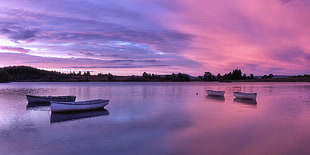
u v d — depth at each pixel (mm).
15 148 13453
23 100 40938
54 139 15195
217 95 50438
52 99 36656
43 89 83688
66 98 37594
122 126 19000
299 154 12383
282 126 18844
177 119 21953
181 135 16109
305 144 14078
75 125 19453
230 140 14898
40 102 36031
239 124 19609
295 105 32656
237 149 13211
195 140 14883
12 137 15727
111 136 15891
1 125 19531
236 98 44062
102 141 14703
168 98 44375
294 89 78125
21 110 28391
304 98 43688
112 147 13516
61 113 25547
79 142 14508
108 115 24281
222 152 12703
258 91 67875
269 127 18484
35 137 15711
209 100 40156
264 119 21797
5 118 22766
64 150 13031
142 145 13875
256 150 13023
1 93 60156
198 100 40250
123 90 75250
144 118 22531
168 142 14453
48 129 18031
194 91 68188
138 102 36875
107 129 17922
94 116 23688
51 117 23172
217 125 19203
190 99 42219
